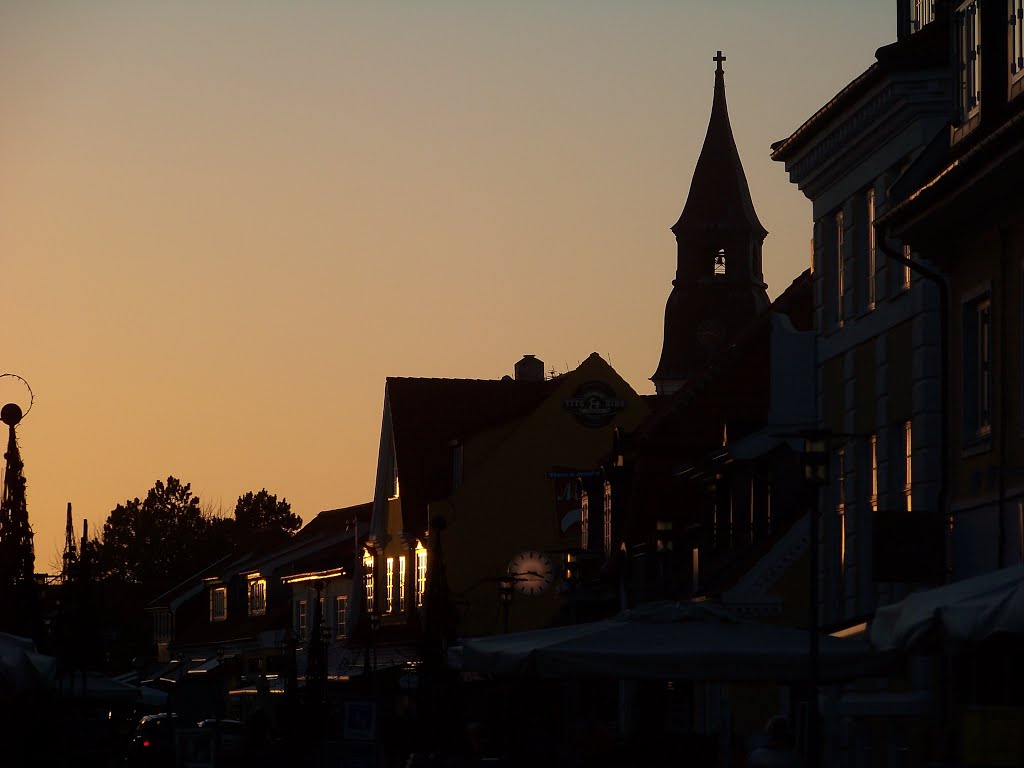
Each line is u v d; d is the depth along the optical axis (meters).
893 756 81.00
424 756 97.62
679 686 107.94
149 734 145.88
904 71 81.81
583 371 199.12
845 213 92.94
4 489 82.50
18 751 79.88
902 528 73.50
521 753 100.75
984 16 67.88
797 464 109.19
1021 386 67.25
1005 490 68.12
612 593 146.25
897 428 85.62
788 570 103.81
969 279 73.69
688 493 133.62
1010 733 42.00
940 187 68.88
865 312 89.50
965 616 44.66
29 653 74.25
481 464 197.38
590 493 160.25
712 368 137.75
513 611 187.62
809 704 57.81
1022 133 60.47
